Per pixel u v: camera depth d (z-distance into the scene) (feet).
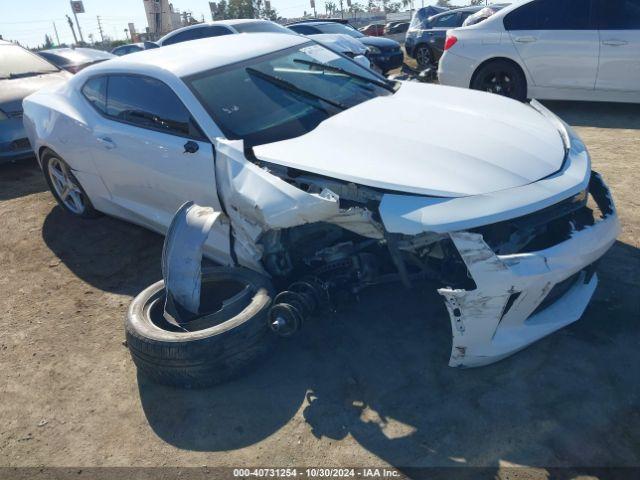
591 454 7.07
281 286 10.02
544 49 21.70
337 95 11.97
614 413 7.64
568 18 21.20
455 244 7.52
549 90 22.30
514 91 23.08
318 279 9.16
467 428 7.67
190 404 8.85
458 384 8.47
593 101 22.90
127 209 13.41
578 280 9.14
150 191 12.11
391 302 10.63
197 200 10.90
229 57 12.25
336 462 7.44
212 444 8.03
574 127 21.21
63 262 14.12
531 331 8.24
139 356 9.03
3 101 20.35
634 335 9.08
